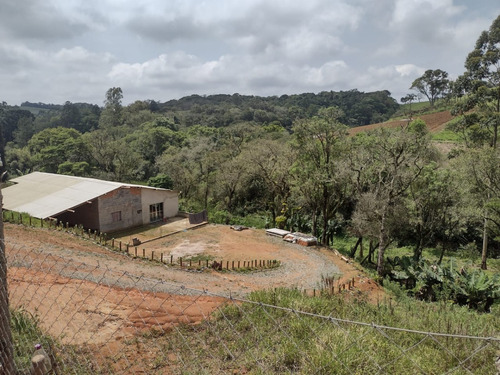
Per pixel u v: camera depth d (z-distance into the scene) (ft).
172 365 22.79
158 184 150.61
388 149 77.82
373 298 56.03
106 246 65.67
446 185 85.92
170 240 90.89
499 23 146.20
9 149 269.64
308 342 24.18
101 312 30.86
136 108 377.09
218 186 142.00
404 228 99.91
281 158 109.19
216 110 408.46
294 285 59.88
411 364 22.86
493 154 88.12
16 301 29.43
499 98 144.56
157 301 35.70
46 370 17.37
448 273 67.97
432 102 312.29
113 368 22.04
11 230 65.00
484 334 31.04
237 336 26.81
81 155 199.82
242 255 79.61
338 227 107.14
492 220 90.12
